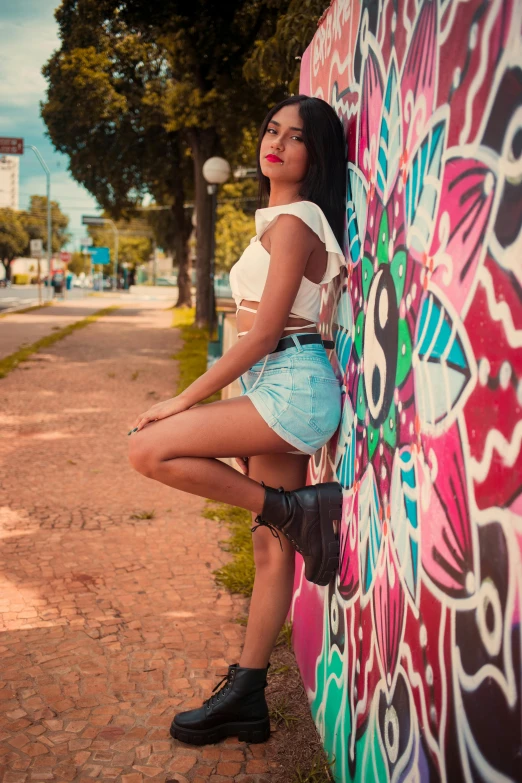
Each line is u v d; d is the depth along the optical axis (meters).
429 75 1.36
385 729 1.62
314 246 1.97
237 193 31.89
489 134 1.11
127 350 13.19
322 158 2.04
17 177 109.75
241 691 2.19
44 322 19.53
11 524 4.10
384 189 1.66
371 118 1.78
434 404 1.33
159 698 2.41
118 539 3.92
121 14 12.49
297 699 2.46
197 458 2.01
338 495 2.07
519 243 1.02
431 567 1.35
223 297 37.47
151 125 18.89
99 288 57.03
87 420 7.05
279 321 1.92
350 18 2.01
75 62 17.47
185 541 3.92
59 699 2.38
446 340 1.27
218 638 2.83
